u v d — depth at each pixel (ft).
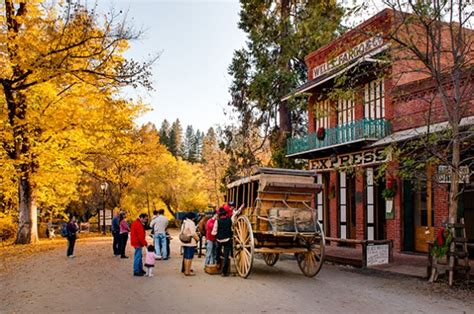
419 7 39.40
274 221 42.88
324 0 63.82
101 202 164.45
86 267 51.06
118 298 32.96
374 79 66.33
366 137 62.54
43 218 135.85
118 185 150.82
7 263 56.44
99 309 29.37
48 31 59.62
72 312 28.58
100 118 75.82
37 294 34.83
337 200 75.36
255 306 30.32
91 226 168.86
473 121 43.39
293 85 98.43
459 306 30.53
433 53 40.29
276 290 36.29
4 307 30.40
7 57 63.52
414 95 58.65
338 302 31.68
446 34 56.03
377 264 50.01
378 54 49.88
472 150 47.52
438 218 55.93
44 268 50.72
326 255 56.49
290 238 44.68
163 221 59.36
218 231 44.50
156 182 159.74
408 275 42.88
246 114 109.60
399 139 48.16
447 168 40.68
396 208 61.57
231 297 33.37
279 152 96.68
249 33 105.81
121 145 92.48
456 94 39.75
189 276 43.86
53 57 59.31
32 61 60.08
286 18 97.14
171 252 70.28
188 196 163.22
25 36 61.16
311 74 84.23
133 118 84.53
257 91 100.01
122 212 61.67
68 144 82.38
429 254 40.09
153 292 35.37
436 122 49.06
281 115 101.09
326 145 72.13
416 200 60.85
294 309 29.48
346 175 73.67
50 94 72.33
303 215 43.73
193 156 358.23
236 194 53.42
